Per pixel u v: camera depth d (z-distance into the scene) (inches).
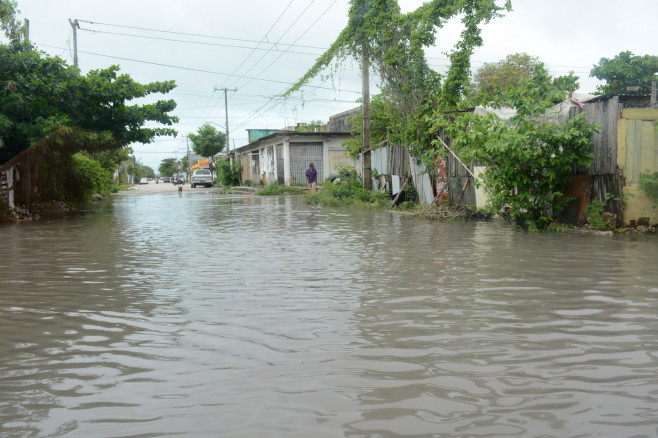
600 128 366.0
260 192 1167.0
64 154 754.8
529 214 403.2
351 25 671.8
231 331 156.2
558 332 151.1
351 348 139.6
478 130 410.0
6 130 581.3
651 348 137.4
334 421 100.2
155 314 176.9
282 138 1275.8
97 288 219.0
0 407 108.4
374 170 784.9
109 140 698.2
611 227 365.4
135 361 133.3
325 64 724.0
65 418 103.1
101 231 454.9
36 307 189.0
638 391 111.7
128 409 106.5
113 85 673.0
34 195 664.4
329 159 1259.8
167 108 737.6
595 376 119.6
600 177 375.9
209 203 866.1
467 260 268.7
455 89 560.4
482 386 115.0
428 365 127.3
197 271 252.8
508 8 524.7
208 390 114.8
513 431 95.7
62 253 323.0
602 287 204.7
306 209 672.4
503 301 186.1
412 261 269.1
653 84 479.8
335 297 195.2
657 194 358.9
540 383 116.2
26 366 131.1
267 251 312.7
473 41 543.2
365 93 740.7
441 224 454.9
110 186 1443.2
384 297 194.1
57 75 625.9
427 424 98.6
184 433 96.7
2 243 378.3
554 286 207.6
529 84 392.2
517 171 395.5
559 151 380.2
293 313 174.2
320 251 308.7
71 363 132.7
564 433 94.9
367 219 514.0
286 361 131.1
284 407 106.2
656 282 211.9
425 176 606.2
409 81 602.9
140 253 317.1
